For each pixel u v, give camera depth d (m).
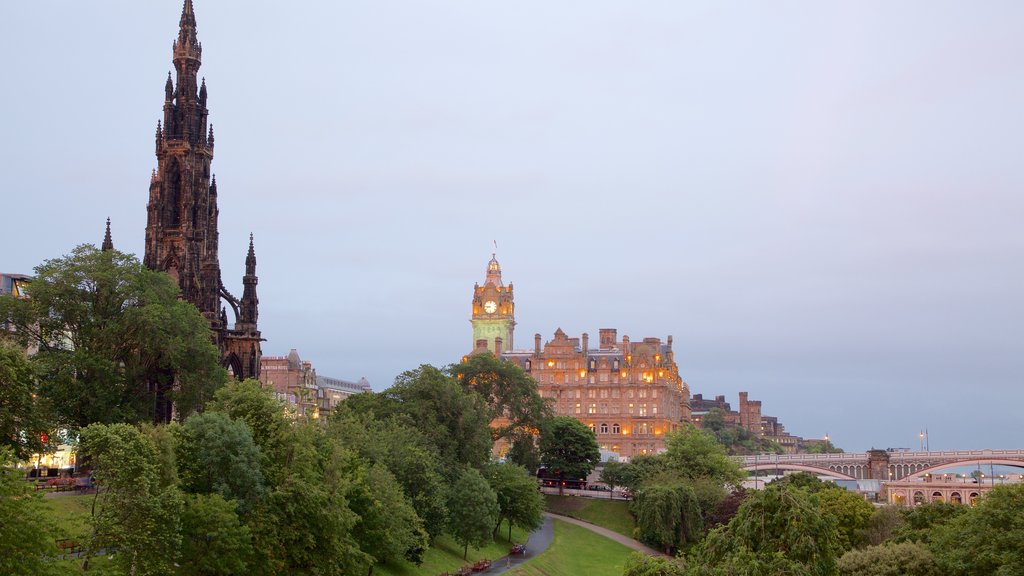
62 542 76.19
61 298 116.50
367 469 109.25
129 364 119.81
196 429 82.94
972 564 84.25
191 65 158.25
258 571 80.19
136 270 123.38
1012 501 86.94
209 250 157.00
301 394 177.12
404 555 112.75
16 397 81.31
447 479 144.12
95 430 69.44
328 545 87.50
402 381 165.62
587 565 152.62
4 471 58.94
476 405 168.00
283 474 87.44
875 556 91.50
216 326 154.25
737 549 64.75
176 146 154.38
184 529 74.44
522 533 169.62
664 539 166.62
